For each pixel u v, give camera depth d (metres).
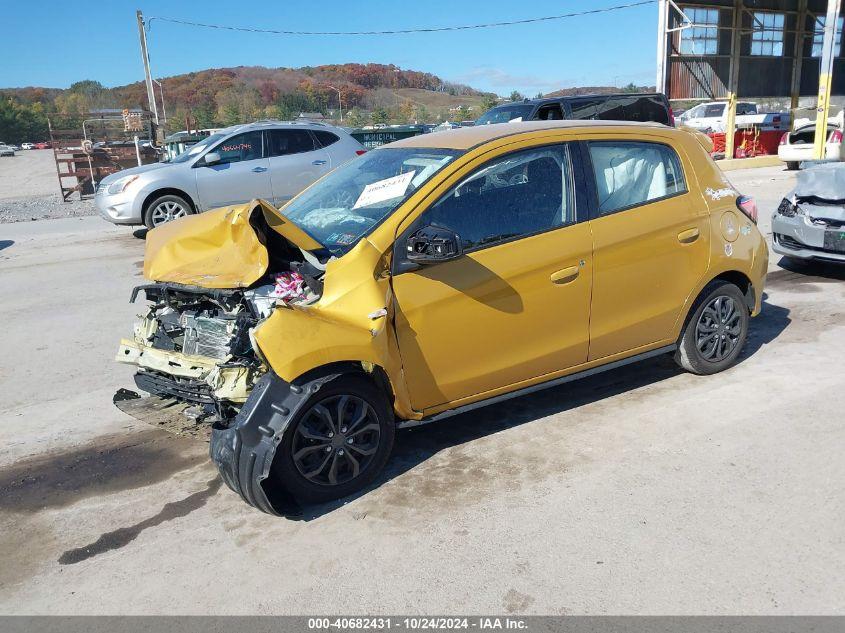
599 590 2.89
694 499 3.49
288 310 3.34
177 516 3.69
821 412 4.36
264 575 3.14
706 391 4.78
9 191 29.64
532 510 3.49
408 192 3.85
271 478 3.75
